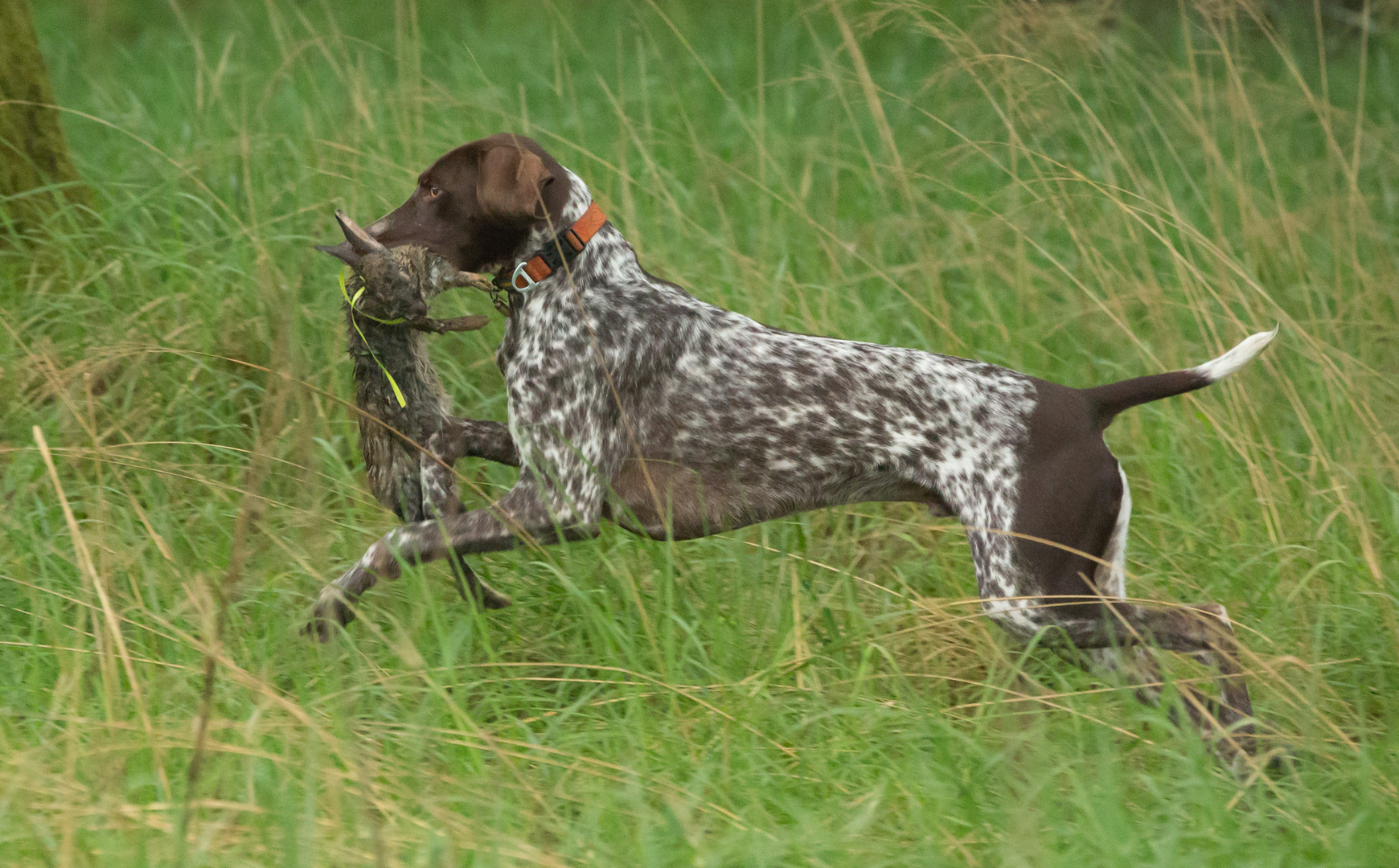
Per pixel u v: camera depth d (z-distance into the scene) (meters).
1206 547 9.38
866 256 12.12
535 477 7.57
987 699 7.03
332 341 9.81
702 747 6.79
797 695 7.43
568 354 7.59
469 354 10.52
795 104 16.27
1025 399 7.53
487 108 12.29
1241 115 11.48
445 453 7.78
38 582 7.67
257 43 16.27
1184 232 10.95
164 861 5.31
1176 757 6.63
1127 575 8.80
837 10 11.47
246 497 6.72
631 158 13.66
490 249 7.68
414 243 7.64
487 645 7.14
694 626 7.46
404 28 18.48
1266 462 9.90
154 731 6.07
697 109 16.00
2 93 10.52
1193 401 10.28
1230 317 9.92
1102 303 10.42
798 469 7.65
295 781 5.89
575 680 7.15
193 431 9.38
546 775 6.38
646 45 19.19
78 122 14.10
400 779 6.16
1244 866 5.79
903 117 14.62
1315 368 10.51
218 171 11.31
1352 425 10.18
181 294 9.89
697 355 7.68
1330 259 12.23
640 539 8.12
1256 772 6.55
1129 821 6.06
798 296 11.02
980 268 11.58
